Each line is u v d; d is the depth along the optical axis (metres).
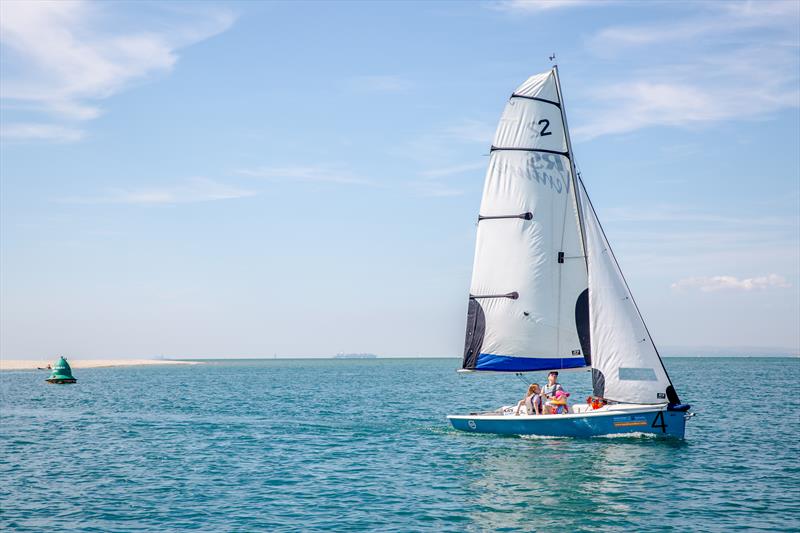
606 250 32.66
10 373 197.50
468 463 29.53
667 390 31.92
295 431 42.00
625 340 32.12
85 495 25.16
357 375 162.88
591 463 28.77
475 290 35.22
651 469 27.80
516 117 34.56
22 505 23.73
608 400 32.31
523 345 34.50
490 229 34.97
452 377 146.38
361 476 27.89
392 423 46.25
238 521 21.56
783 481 26.09
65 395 83.69
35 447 36.72
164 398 75.69
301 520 21.64
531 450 31.48
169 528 20.88
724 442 35.28
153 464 31.12
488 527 20.70
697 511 22.14
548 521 21.20
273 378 144.00
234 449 35.19
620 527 20.55
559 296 34.16
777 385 91.94
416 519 21.61
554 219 34.22
